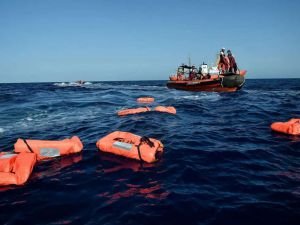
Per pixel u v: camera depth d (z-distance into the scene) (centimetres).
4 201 483
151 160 650
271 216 423
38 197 495
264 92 2927
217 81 2720
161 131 1010
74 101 2161
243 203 462
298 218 417
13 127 1141
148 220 414
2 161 575
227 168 625
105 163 656
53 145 698
